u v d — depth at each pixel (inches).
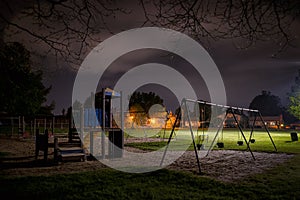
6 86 487.2
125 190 254.7
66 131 1206.3
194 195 239.0
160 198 230.8
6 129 1334.9
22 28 210.8
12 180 289.4
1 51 290.8
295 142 815.7
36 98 881.5
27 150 596.4
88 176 311.4
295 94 1327.5
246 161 439.2
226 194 242.1
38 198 230.8
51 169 365.1
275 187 261.9
